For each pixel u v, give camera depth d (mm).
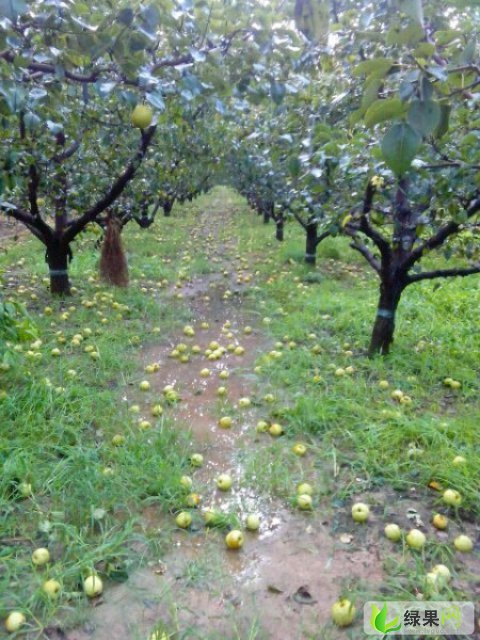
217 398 4309
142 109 2281
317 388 4340
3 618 2162
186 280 8664
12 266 9023
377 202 4828
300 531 2730
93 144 6539
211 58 2311
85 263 8992
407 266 4707
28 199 6574
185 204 21578
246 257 10641
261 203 12039
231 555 2557
